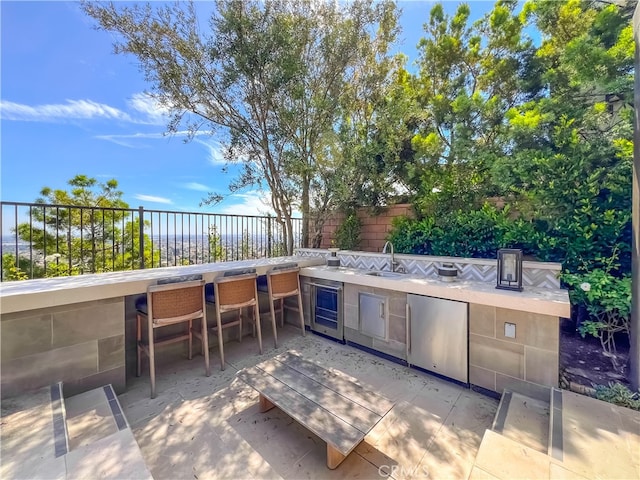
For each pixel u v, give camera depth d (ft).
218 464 5.50
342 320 11.56
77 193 23.34
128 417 6.98
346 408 5.67
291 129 15.02
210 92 13.94
